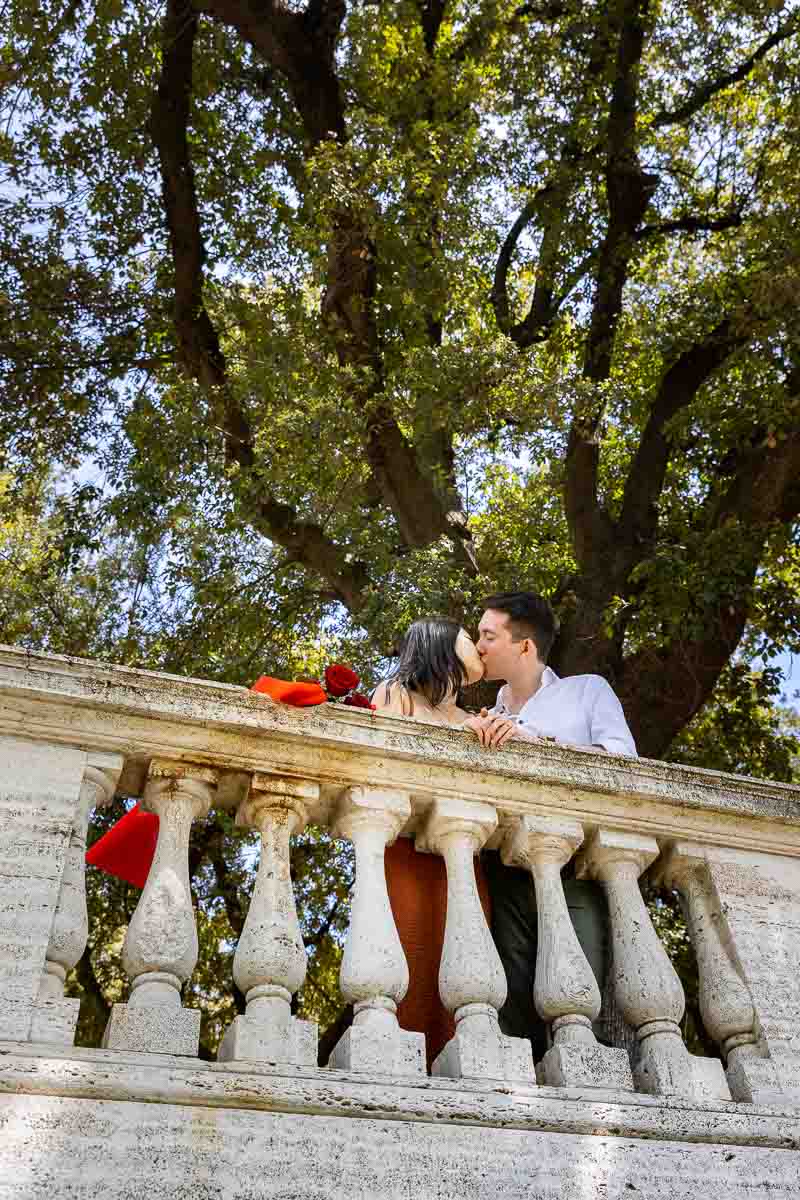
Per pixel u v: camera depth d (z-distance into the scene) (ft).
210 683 11.37
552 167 44.86
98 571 42.14
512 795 12.27
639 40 44.47
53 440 46.42
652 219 47.21
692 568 34.91
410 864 12.35
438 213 39.91
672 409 41.06
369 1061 9.87
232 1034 9.75
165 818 10.87
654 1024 11.28
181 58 43.37
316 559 39.24
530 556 41.04
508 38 44.83
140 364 46.21
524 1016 12.08
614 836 12.51
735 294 39.34
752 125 47.26
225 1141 8.79
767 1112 10.80
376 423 37.91
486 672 15.07
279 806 11.31
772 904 12.65
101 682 11.02
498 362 34.50
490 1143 9.55
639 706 35.58
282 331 41.11
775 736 43.19
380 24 43.91
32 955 9.37
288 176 47.65
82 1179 8.29
